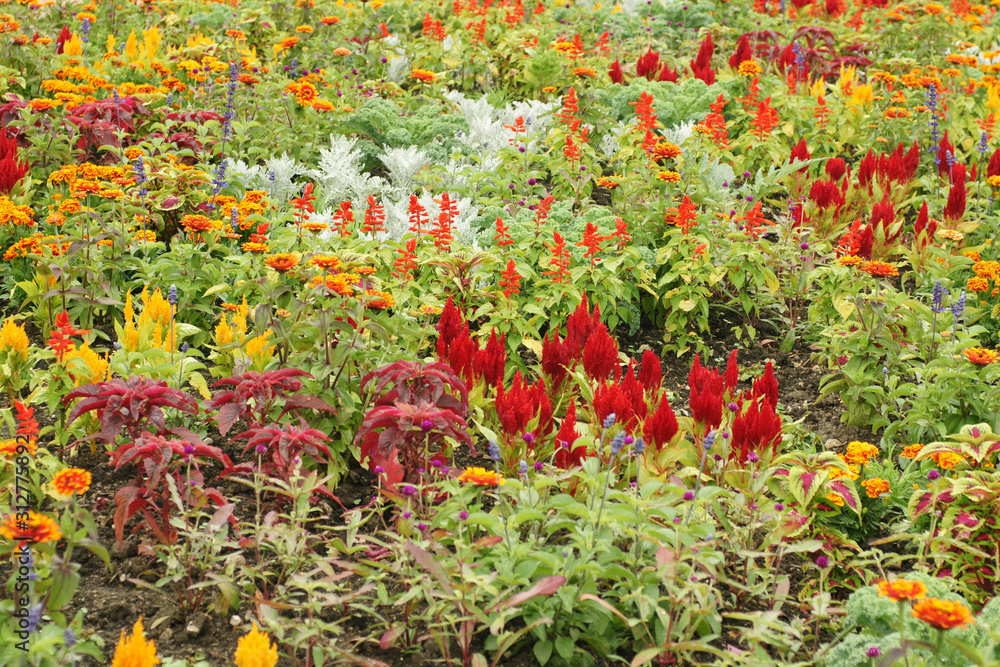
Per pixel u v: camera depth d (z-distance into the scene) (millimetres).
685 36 13836
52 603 3205
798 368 6582
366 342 5062
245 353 5004
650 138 7641
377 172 8859
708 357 6656
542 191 7941
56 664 3027
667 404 4547
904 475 4738
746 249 6773
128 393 4016
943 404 5102
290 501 4367
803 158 8797
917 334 5738
